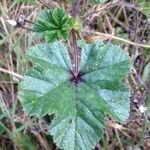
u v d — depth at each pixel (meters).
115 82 0.13
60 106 0.12
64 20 0.12
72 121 0.12
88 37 0.16
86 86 0.13
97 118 0.12
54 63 0.13
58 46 0.13
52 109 0.12
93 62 0.13
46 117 0.17
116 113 0.12
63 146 0.12
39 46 0.13
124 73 0.13
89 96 0.12
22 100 0.12
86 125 0.12
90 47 0.13
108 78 0.13
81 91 0.13
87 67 0.13
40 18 0.12
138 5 0.15
